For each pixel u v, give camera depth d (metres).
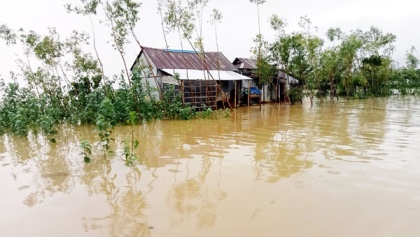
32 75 19.58
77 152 9.80
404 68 42.22
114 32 18.25
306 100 32.69
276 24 25.50
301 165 7.64
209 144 10.48
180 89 20.27
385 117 16.73
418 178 6.46
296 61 26.80
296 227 4.49
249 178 6.77
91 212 5.23
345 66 33.47
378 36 39.06
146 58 23.83
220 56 28.66
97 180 6.90
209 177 6.92
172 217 4.94
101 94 17.80
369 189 5.90
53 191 6.29
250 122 15.94
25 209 5.43
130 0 18.05
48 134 13.34
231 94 26.86
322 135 11.62
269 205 5.30
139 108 16.61
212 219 4.83
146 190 6.20
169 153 9.28
